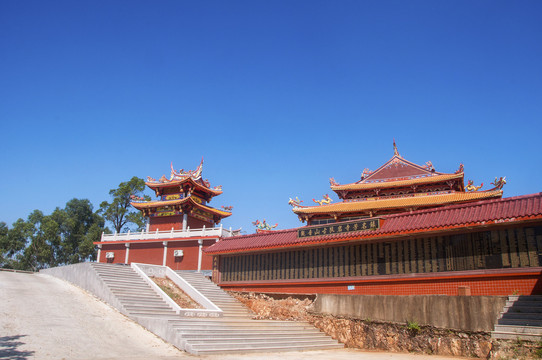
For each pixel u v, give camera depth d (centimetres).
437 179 3997
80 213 7750
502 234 2120
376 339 2214
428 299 2058
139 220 7275
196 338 1908
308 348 2177
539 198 2052
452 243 2283
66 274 2991
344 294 2466
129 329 2030
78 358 1571
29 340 1673
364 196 4344
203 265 4550
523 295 1959
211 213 5741
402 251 2464
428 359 1809
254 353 1930
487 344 1820
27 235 6944
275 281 3022
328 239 2722
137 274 2917
